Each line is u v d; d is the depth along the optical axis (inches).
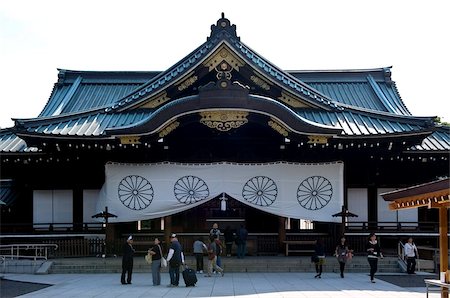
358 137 1224.2
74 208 1352.1
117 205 1255.5
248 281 972.6
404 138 1225.4
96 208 1315.2
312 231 1339.8
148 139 1216.8
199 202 1249.4
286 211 1253.7
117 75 1734.7
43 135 1198.3
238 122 1202.0
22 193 1386.6
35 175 1363.2
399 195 714.8
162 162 1262.3
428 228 1337.4
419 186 659.4
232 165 1261.1
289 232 1325.0
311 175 1267.2
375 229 1327.5
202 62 1243.8
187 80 1272.1
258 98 1182.9
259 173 1261.1
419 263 1221.7
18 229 1348.4
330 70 1711.4
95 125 1282.0
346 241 1288.1
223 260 1172.5
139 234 1296.8
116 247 1269.7
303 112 1331.2
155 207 1251.2
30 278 1045.8
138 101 1315.2
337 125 1282.0
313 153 1296.8
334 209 1259.8
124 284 943.7
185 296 790.5
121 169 1262.3
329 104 1322.6
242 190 1255.5
